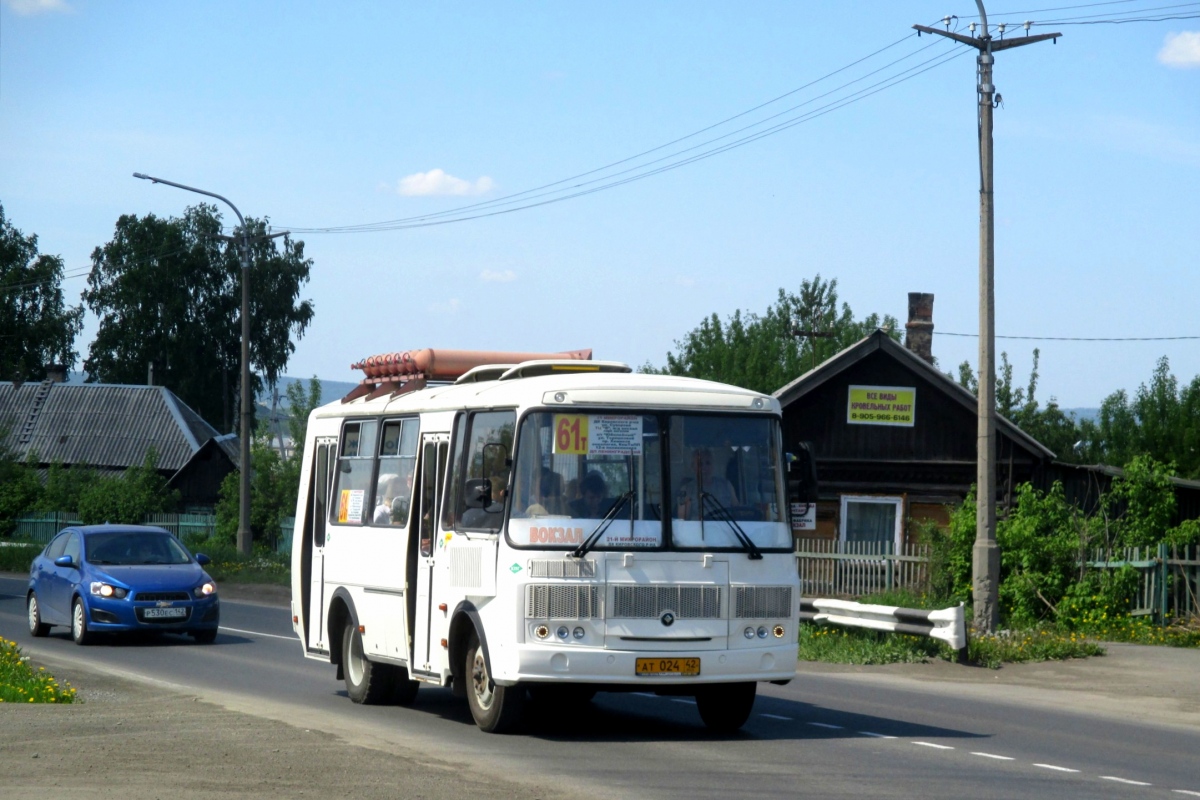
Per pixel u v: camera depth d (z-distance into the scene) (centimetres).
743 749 1216
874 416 3797
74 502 6406
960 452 3762
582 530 1228
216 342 8800
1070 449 5719
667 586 1235
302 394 5353
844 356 3744
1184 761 1230
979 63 2436
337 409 1694
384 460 1532
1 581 4469
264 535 5281
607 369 1431
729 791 994
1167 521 2744
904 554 2995
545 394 1248
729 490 1280
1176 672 1989
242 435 4303
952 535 2816
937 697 1703
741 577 1259
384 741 1176
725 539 1262
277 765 1016
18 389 8269
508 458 1254
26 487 6512
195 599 2280
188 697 1488
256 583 4059
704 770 1090
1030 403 5853
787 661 1270
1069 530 2702
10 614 2973
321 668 1948
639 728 1358
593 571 1223
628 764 1113
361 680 1537
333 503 1653
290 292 8844
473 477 1324
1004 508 3122
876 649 2120
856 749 1232
